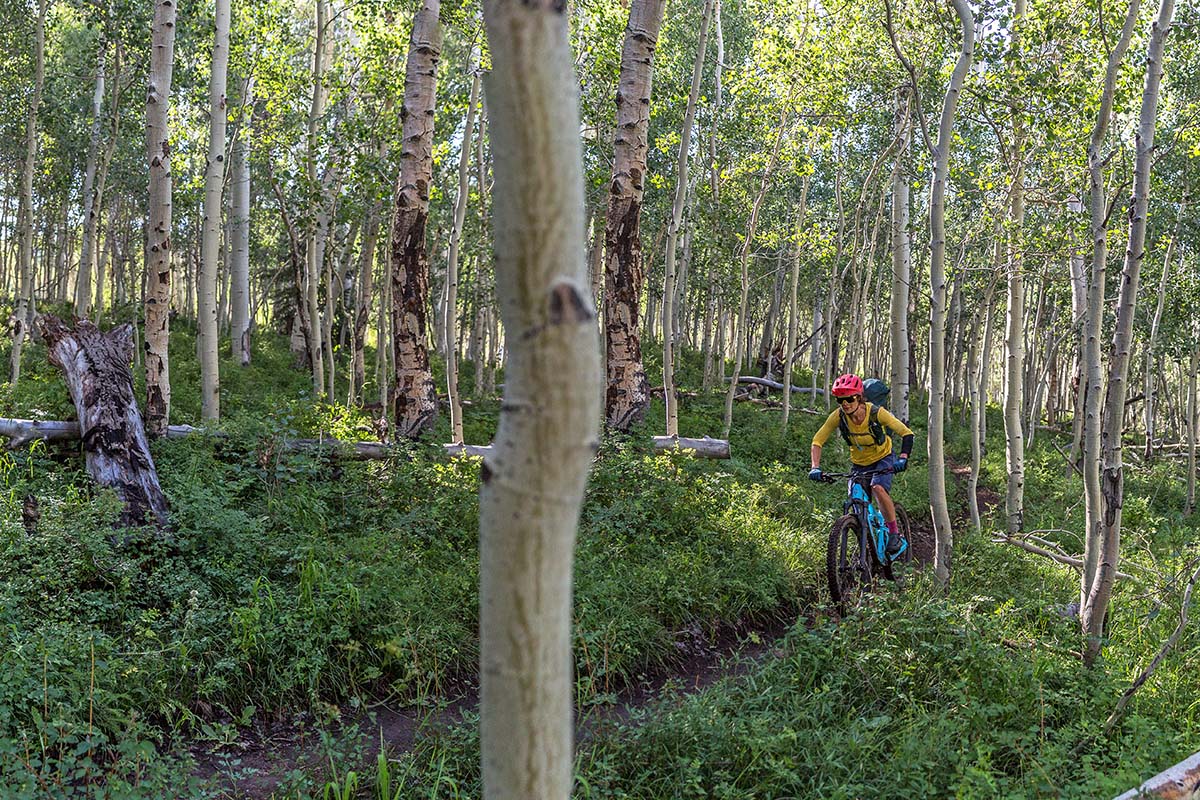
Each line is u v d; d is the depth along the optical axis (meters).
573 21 17.03
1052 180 13.92
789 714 5.57
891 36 8.09
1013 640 6.68
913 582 7.91
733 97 21.11
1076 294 18.33
